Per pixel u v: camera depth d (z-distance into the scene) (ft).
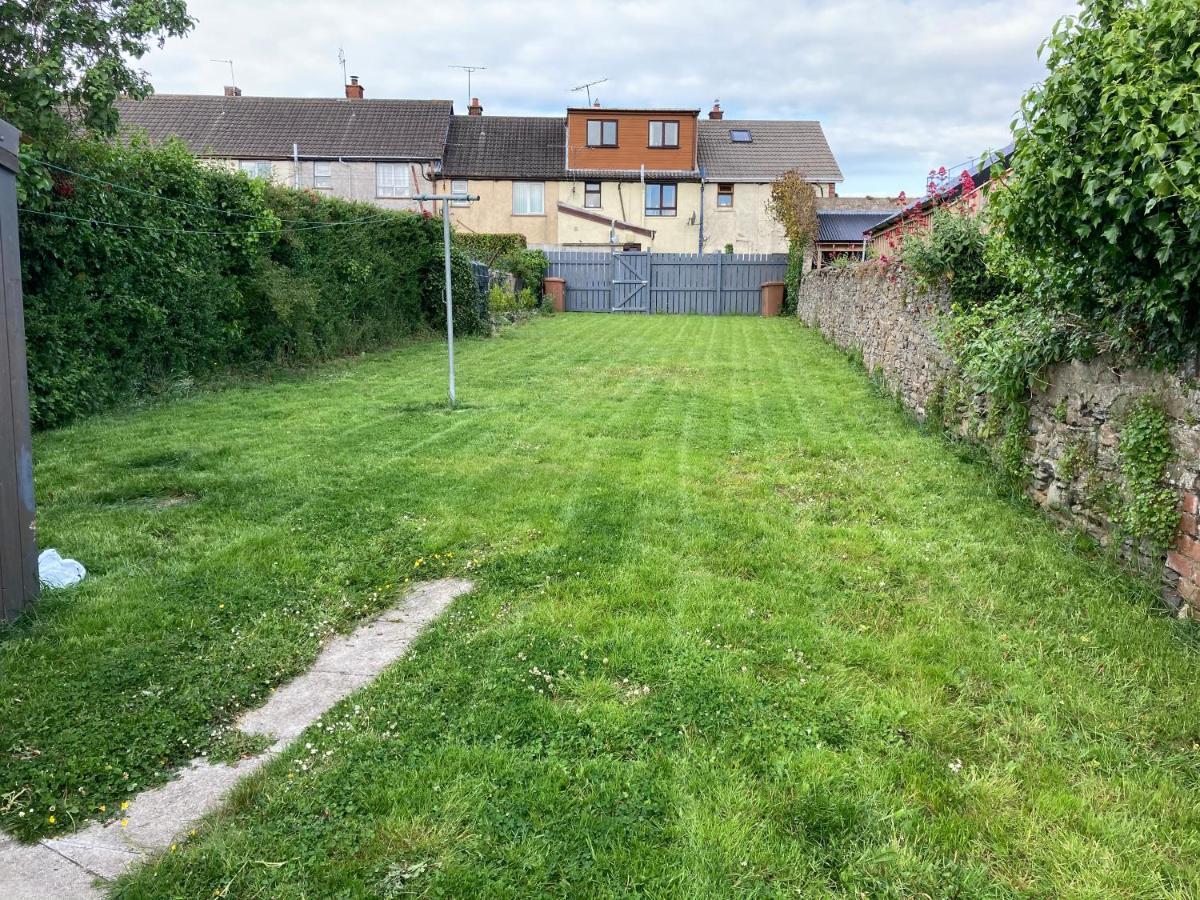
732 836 6.94
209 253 29.71
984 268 21.76
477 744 8.26
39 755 8.10
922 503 16.65
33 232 22.00
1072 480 14.38
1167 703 9.01
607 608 11.59
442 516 15.69
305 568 13.08
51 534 14.16
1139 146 9.92
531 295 72.84
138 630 10.79
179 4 25.88
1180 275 10.16
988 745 8.30
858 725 8.59
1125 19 10.94
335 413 25.59
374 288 42.34
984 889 6.44
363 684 9.77
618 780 7.68
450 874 6.54
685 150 92.43
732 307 79.25
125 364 26.11
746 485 18.08
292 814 7.26
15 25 23.25
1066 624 11.05
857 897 6.35
